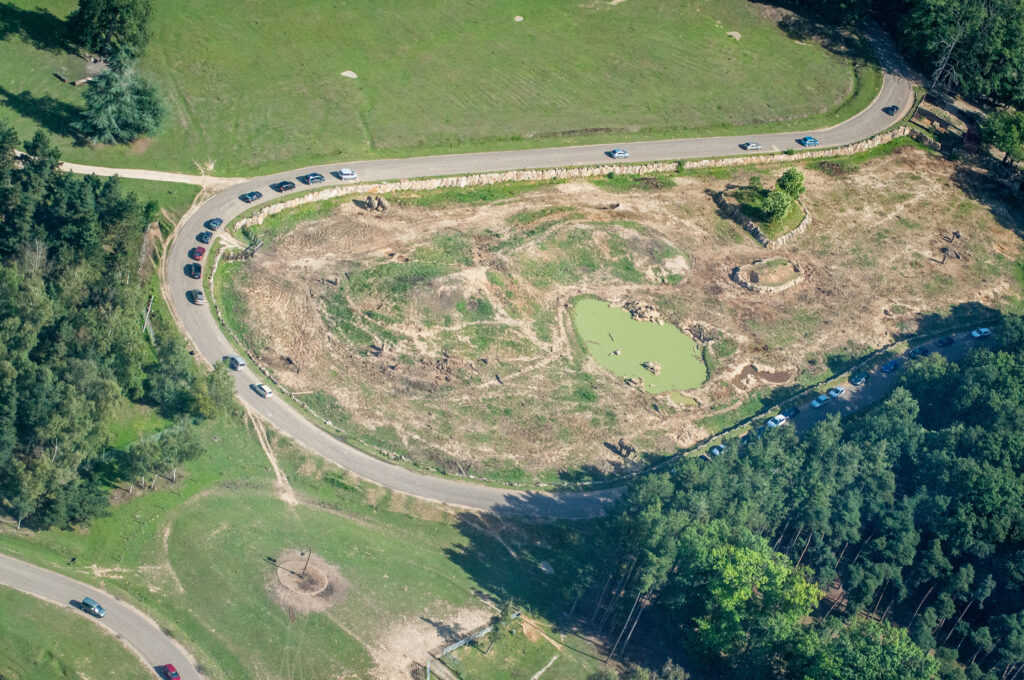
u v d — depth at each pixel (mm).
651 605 169125
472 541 176250
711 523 166375
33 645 149250
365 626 158625
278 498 176375
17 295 179500
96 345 179875
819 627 164500
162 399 182500
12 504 162500
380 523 176375
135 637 152625
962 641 170750
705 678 161875
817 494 171875
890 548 171500
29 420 165875
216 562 163875
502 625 159375
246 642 154625
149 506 170125
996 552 175875
